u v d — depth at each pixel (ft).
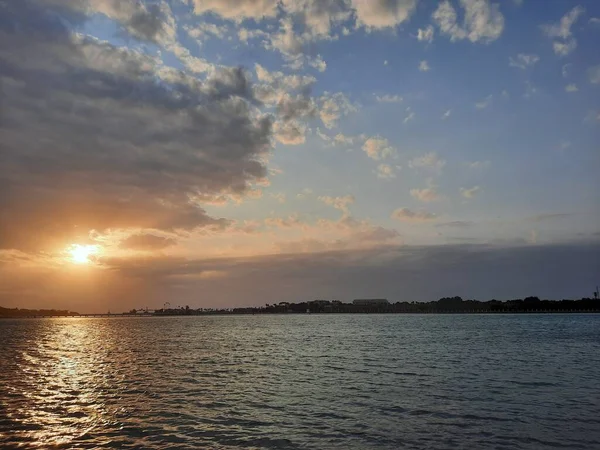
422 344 296.51
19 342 372.79
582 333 417.69
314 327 614.75
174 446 76.23
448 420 93.35
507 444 77.92
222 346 293.64
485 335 394.52
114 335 474.90
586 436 82.53
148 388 132.05
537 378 148.25
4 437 81.87
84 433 84.12
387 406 106.01
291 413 99.19
